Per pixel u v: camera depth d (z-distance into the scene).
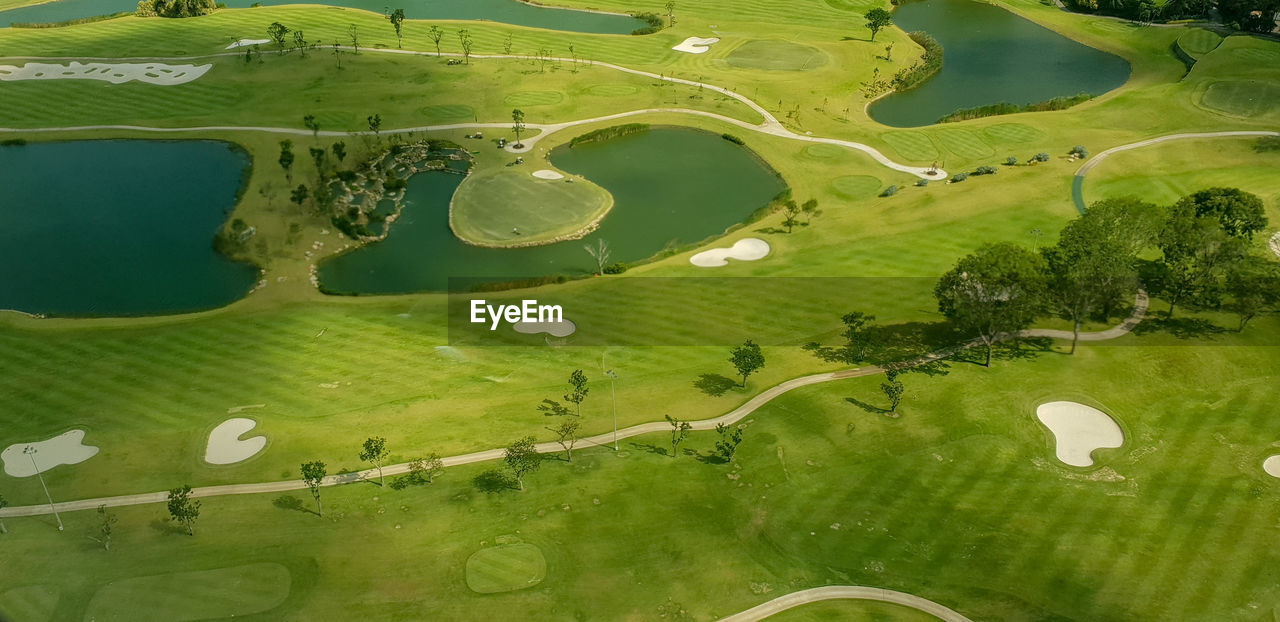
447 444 80.19
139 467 77.44
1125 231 98.56
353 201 134.00
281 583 64.75
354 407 86.12
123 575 65.56
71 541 69.00
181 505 68.19
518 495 73.69
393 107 166.25
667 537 69.25
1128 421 81.19
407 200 137.00
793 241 121.12
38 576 65.62
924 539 68.81
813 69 183.62
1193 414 81.81
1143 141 143.75
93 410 85.88
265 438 81.12
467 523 70.69
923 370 89.75
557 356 95.31
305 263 118.88
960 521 70.31
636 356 94.75
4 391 89.25
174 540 68.94
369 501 73.00
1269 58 169.38
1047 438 79.38
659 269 115.25
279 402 87.06
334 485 74.94
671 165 148.62
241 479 75.88
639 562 67.00
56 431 82.50
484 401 87.06
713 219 131.38
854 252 116.19
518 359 94.88
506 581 65.06
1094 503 71.69
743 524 70.50
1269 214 117.88
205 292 113.38
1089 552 66.69
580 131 158.50
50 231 128.12
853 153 149.25
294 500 73.31
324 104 166.75
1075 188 129.12
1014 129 152.88
